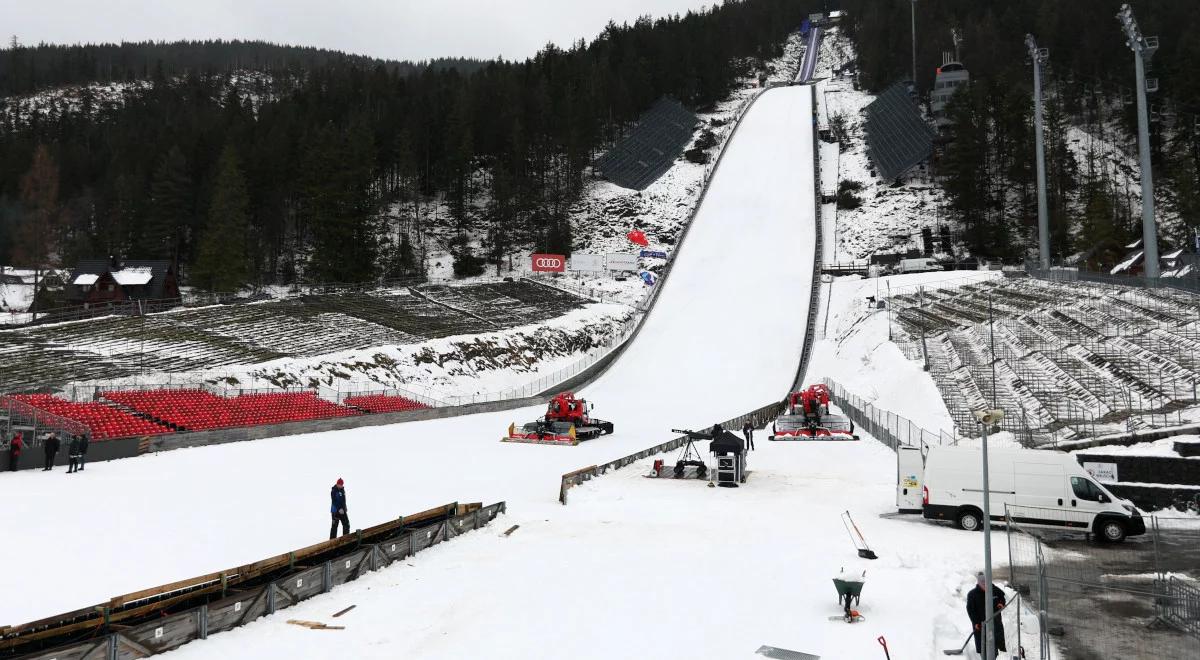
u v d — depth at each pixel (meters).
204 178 103.19
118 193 100.38
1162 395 35.34
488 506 22.73
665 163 146.75
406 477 30.41
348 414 51.16
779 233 112.75
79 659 11.00
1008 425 37.34
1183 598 14.25
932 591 16.05
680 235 114.44
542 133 139.50
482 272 108.12
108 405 40.66
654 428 49.44
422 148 133.00
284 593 14.83
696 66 187.25
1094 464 24.14
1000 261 97.12
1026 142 111.56
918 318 67.31
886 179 125.56
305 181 97.75
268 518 22.41
